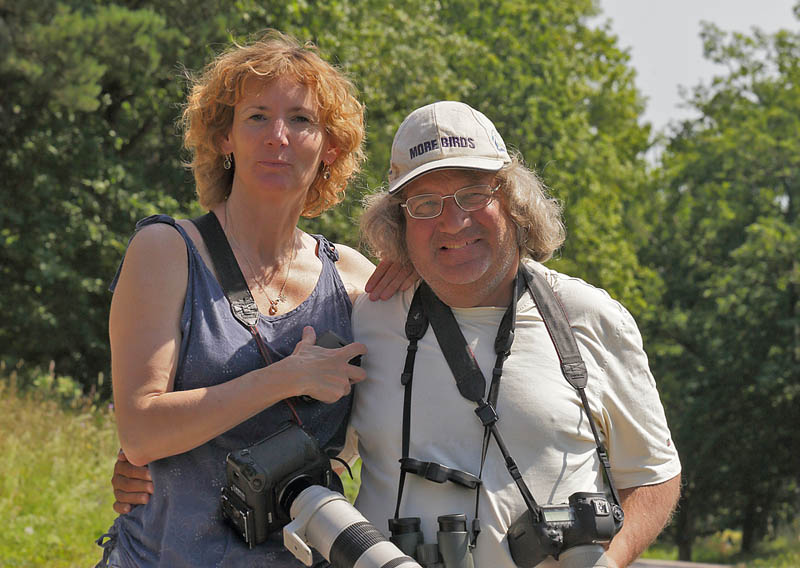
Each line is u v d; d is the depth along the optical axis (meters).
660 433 2.71
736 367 24.72
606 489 2.67
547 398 2.59
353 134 2.91
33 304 13.48
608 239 20.36
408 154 2.63
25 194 13.11
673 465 2.72
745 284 24.06
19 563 5.64
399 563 2.26
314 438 2.56
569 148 18.80
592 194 19.73
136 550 2.63
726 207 25.02
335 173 2.98
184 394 2.48
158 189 14.23
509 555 2.52
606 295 2.79
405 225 2.76
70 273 12.84
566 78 20.53
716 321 25.31
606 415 2.66
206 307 2.61
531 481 2.55
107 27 11.55
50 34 11.11
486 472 2.57
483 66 17.95
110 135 13.98
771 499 26.41
